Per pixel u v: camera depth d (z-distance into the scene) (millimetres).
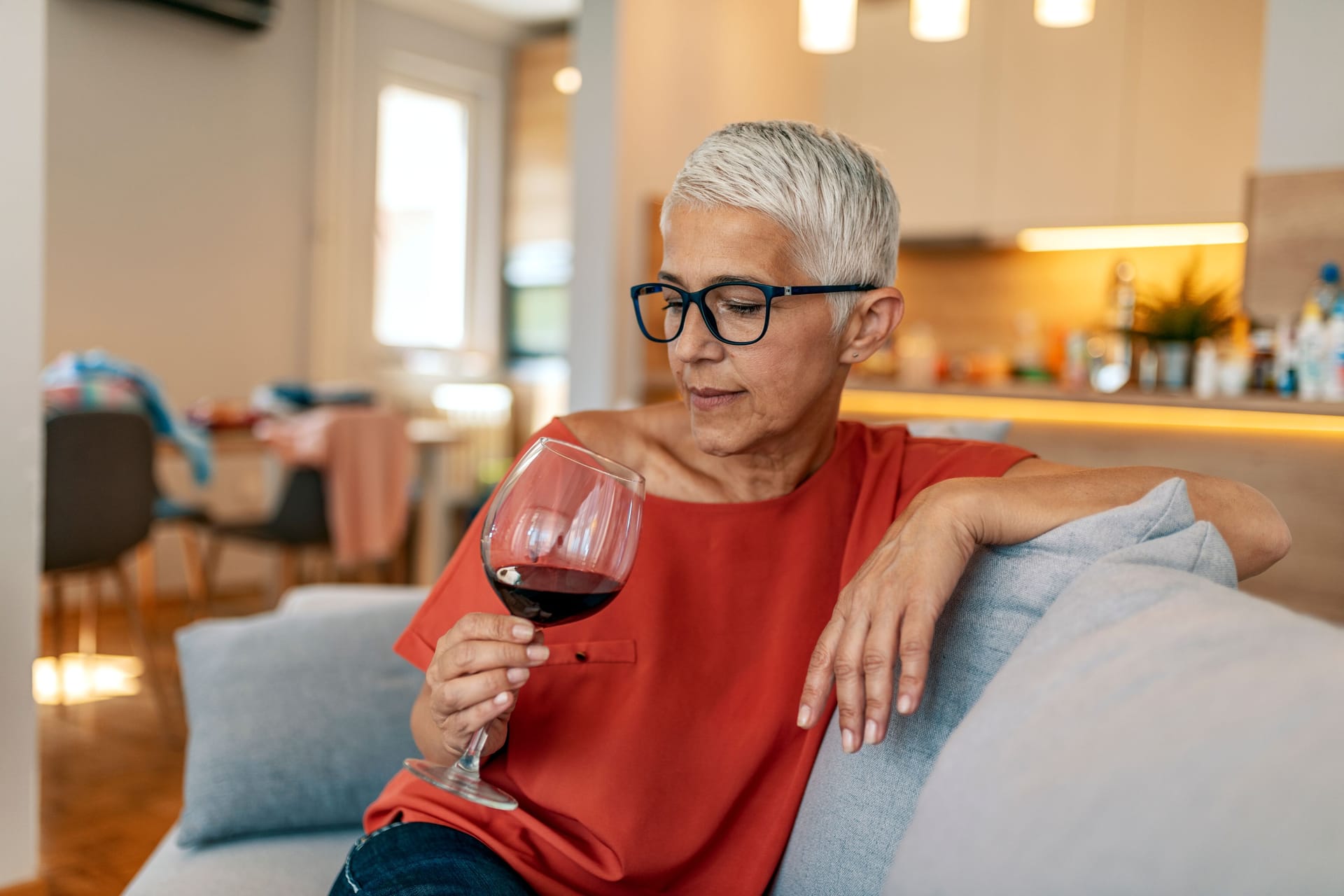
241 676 1546
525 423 6934
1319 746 535
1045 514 915
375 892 878
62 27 4957
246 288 5723
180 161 5414
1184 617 688
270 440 4254
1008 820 613
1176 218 3768
